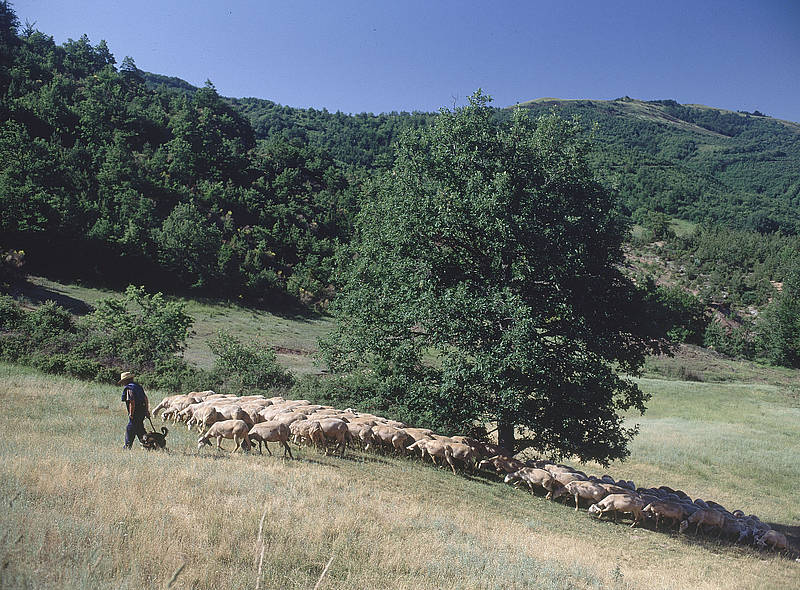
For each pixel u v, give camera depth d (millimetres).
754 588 11469
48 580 5047
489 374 17297
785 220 179125
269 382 27641
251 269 84938
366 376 24406
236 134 151250
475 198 18766
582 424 19969
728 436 36312
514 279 19031
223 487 9852
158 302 35438
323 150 159375
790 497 24781
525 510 15070
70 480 8336
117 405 19484
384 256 21156
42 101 104312
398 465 16516
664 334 21141
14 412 15578
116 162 93312
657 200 189125
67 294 57250
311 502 10000
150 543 6418
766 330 94750
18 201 65188
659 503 16422
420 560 8297
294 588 6242
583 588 8805
